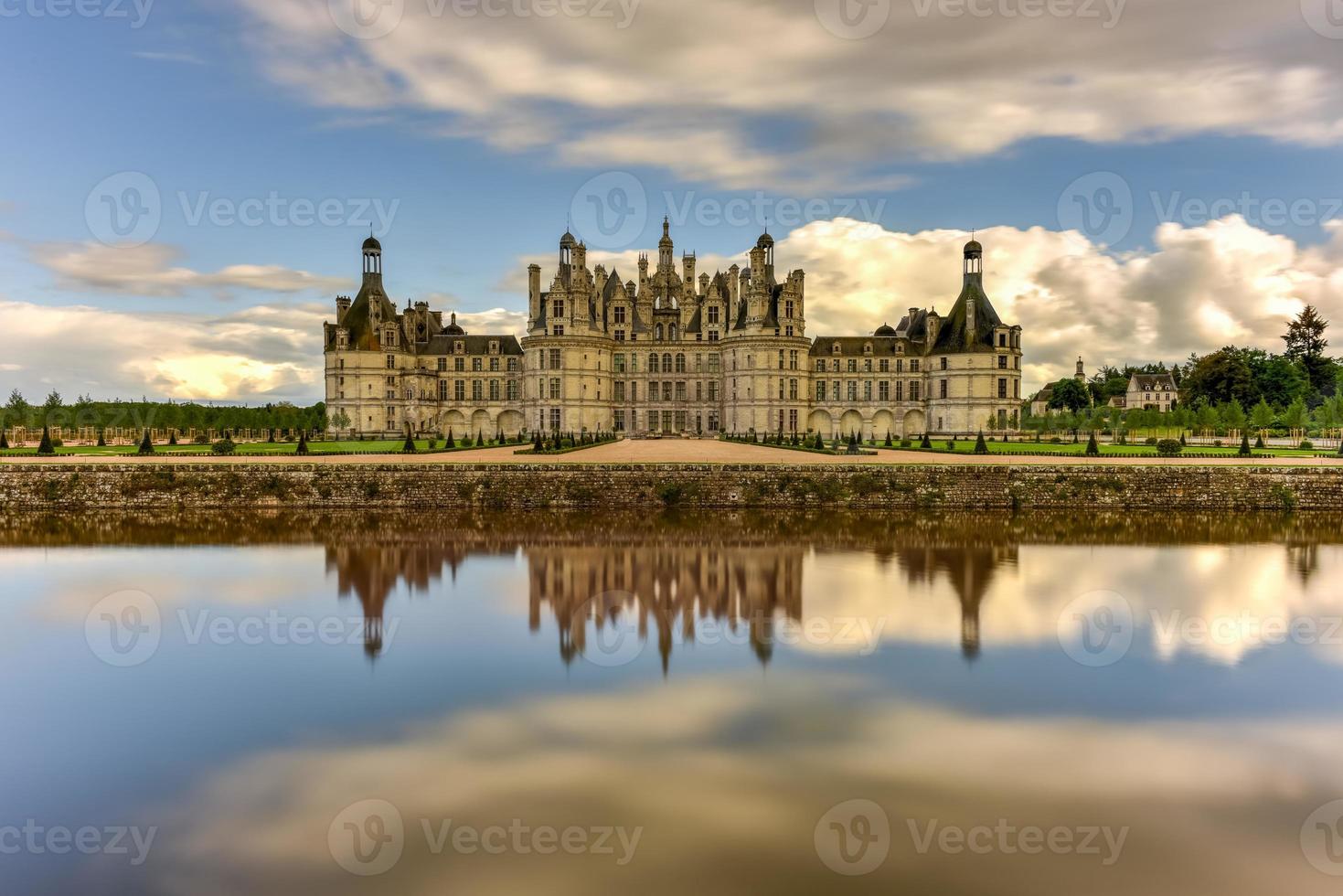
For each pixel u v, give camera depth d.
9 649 34.22
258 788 23.14
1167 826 21.22
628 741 25.73
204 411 135.88
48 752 25.30
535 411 135.25
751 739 25.95
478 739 26.03
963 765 24.20
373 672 31.62
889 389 144.12
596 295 143.38
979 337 135.25
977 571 47.38
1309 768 24.16
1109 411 137.12
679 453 92.75
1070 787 23.05
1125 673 31.34
